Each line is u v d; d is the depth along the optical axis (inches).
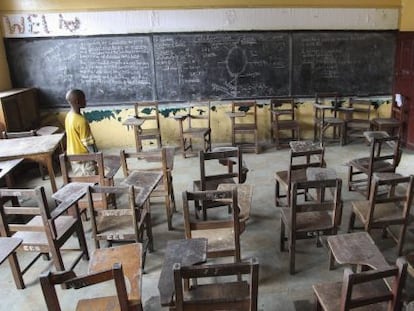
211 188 131.3
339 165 192.1
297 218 107.4
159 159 142.1
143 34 218.1
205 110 233.8
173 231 132.4
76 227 109.7
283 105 236.5
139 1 213.3
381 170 141.6
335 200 97.7
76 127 133.9
